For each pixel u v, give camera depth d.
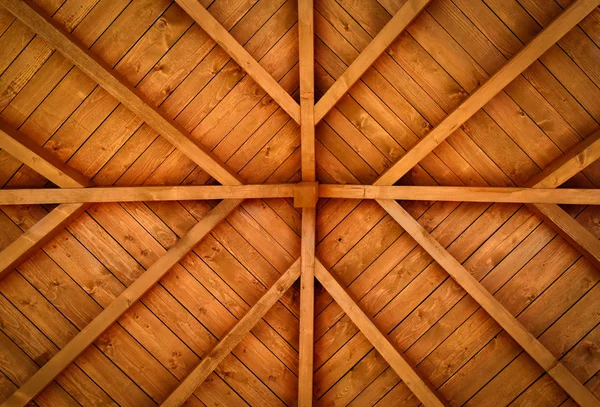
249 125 3.47
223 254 3.67
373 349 3.65
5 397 3.48
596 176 3.23
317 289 3.65
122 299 3.38
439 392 3.62
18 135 3.21
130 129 3.38
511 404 3.53
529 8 2.98
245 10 3.13
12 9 2.84
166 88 3.32
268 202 3.64
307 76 3.01
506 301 3.49
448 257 3.32
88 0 3.05
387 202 3.42
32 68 3.16
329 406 3.75
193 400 3.71
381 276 3.66
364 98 3.37
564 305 3.43
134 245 3.58
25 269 3.48
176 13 3.12
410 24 3.12
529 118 3.25
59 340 3.54
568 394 3.34
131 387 3.64
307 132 3.22
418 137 3.43
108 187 3.37
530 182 3.29
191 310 3.67
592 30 2.97
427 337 3.62
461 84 3.24
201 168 3.54
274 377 3.74
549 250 3.43
